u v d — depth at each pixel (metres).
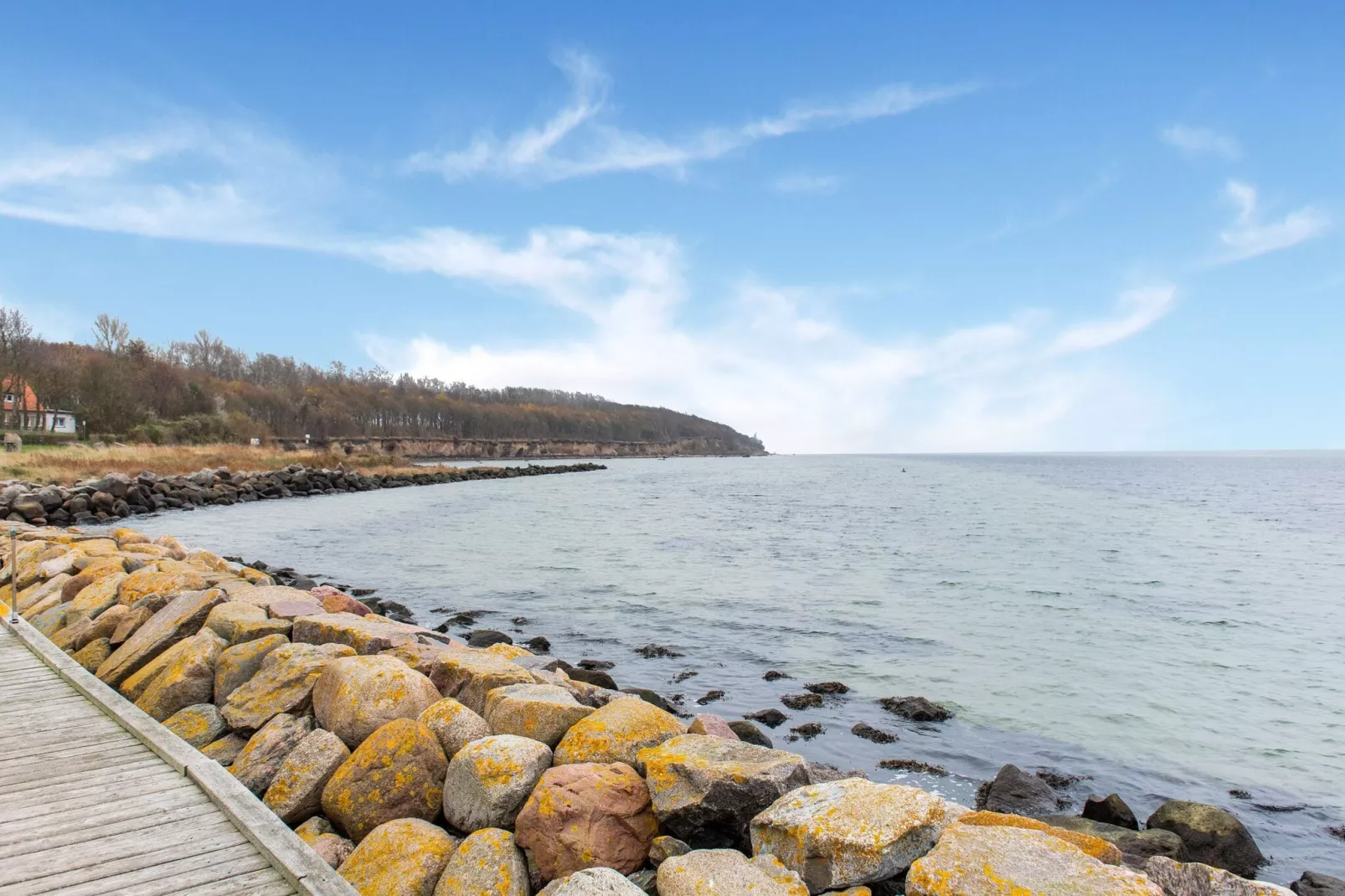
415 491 52.88
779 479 82.00
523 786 5.12
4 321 65.00
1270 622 15.16
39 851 4.38
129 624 8.91
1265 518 39.06
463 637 13.05
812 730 8.98
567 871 4.68
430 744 5.61
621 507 42.31
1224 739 9.05
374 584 18.34
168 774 5.47
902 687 10.70
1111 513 40.56
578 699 7.91
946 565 21.80
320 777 5.61
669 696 10.20
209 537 26.30
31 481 33.06
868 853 4.30
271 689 6.77
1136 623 14.88
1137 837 5.87
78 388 64.94
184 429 68.75
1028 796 7.06
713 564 21.62
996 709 9.88
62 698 7.10
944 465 149.50
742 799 4.93
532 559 22.39
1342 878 6.10
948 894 3.80
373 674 6.30
